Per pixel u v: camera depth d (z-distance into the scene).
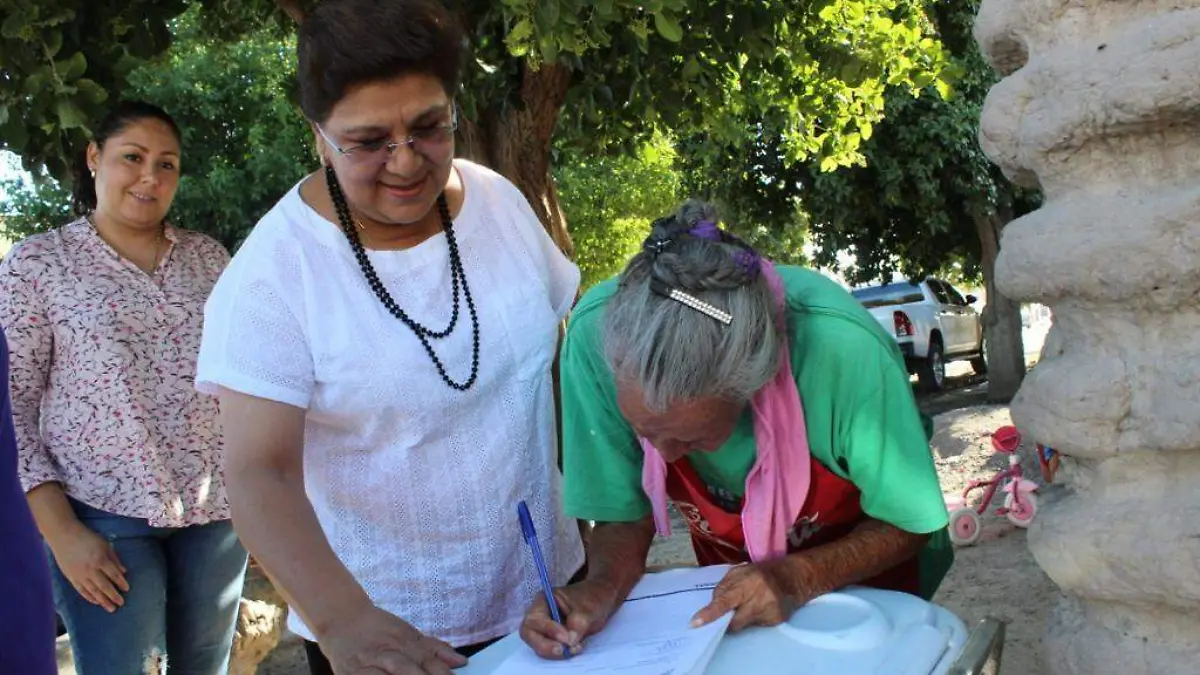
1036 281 1.60
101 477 2.79
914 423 1.83
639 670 1.54
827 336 1.79
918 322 15.50
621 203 14.02
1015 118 1.64
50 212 13.51
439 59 1.84
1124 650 1.61
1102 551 1.56
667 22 3.48
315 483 2.08
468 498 2.07
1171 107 1.43
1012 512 6.05
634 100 4.96
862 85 5.96
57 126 3.54
